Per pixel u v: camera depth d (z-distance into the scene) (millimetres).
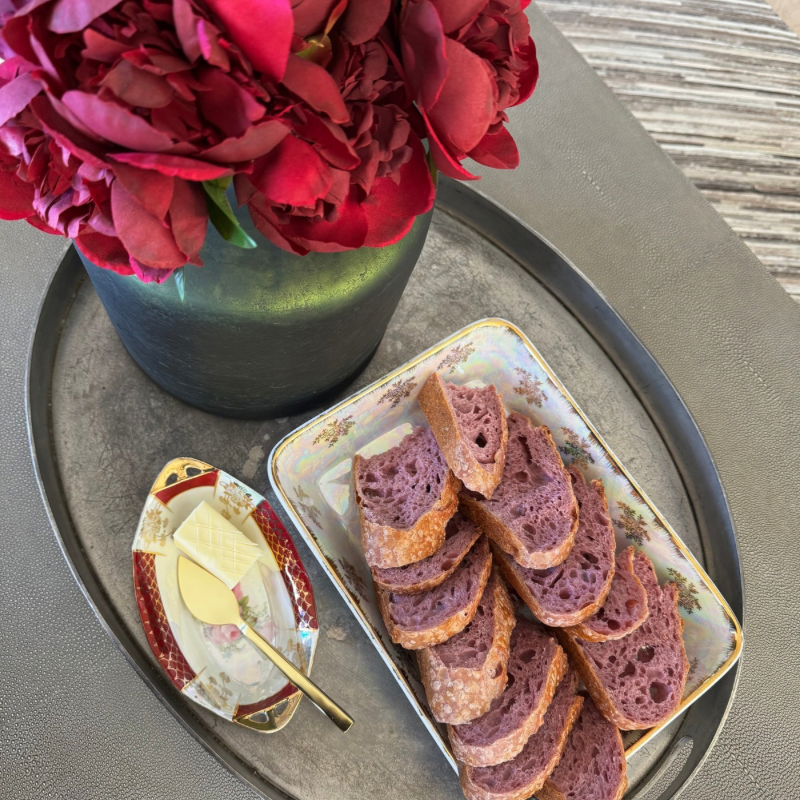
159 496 547
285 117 326
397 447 618
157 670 542
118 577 555
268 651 536
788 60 1247
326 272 430
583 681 594
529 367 616
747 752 620
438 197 711
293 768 535
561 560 574
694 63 1203
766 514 710
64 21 289
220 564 546
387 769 548
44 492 542
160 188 311
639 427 674
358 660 571
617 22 1192
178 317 444
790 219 1162
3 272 636
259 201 349
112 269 366
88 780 529
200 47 291
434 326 672
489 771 553
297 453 575
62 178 333
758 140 1188
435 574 571
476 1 335
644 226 795
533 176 790
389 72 361
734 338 766
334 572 546
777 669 653
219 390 535
